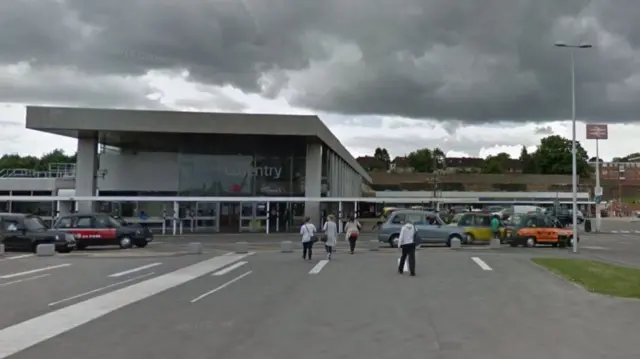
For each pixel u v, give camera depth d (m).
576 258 24.06
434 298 12.73
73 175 58.84
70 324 9.74
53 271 18.23
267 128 42.72
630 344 8.36
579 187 109.12
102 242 28.94
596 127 50.72
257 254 25.33
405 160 160.75
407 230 17.41
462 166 161.50
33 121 41.53
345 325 9.63
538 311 11.12
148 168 47.34
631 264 22.53
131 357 7.49
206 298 12.65
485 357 7.56
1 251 24.69
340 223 48.19
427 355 7.64
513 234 31.94
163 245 32.22
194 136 45.75
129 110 42.19
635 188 122.12
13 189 55.62
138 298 12.67
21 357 7.55
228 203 46.31
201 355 7.59
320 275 17.16
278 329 9.29
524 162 146.50
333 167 55.56
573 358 7.54
